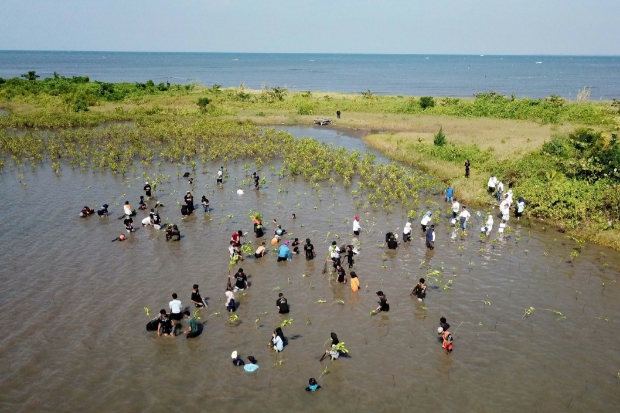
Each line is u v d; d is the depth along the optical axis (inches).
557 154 1451.8
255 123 2532.0
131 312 722.2
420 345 647.1
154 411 525.0
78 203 1238.3
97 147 1873.8
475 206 1240.8
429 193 1357.0
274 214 1170.6
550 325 694.5
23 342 645.9
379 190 1312.7
